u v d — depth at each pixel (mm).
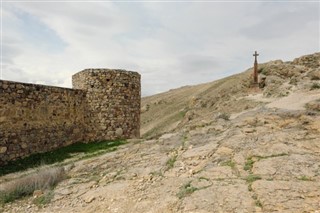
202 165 9773
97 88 21844
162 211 7082
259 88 35531
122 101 22578
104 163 12375
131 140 21469
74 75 24250
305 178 7707
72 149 19234
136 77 23656
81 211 7914
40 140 18141
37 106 18078
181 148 12023
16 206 8844
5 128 16141
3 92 16109
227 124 14406
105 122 21875
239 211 6441
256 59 36656
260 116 14109
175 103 86750
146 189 8656
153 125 64250
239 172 8711
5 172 14508
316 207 6227
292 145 10086
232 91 41156
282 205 6430
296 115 13078
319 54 36594
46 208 8430
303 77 25922
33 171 13438
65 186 10125
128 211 7434
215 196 7340
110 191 8930
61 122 19750
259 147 10312
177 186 8422
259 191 7199
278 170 8344
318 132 10969
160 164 10656
